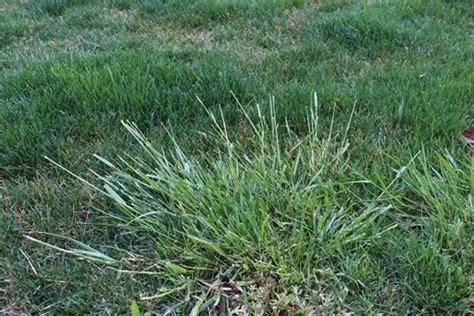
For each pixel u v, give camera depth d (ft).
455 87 9.21
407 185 6.81
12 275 5.91
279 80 9.77
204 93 8.93
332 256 5.90
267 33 12.03
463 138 7.77
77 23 13.16
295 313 5.39
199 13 13.25
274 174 6.66
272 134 7.52
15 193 6.99
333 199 6.50
